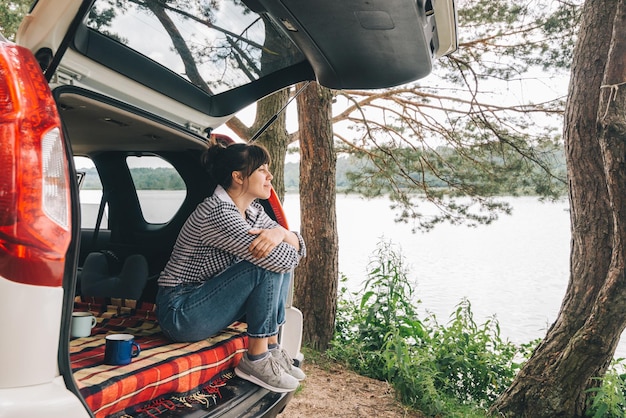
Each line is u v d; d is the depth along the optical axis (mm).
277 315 2645
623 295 4930
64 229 1479
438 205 9109
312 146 6953
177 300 2590
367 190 9789
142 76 2406
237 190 2781
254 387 2502
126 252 3379
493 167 8867
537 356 5500
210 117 2969
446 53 2766
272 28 2422
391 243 7012
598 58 5348
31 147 1438
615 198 4844
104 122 2672
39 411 1391
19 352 1393
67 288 1505
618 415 5004
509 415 5402
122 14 2070
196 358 2371
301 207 7055
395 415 4691
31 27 1619
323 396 4965
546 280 24641
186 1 2119
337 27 2314
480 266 29922
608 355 5129
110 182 3404
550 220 76625
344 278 8133
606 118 4793
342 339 6906
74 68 2078
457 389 5977
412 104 8812
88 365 2139
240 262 2623
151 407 2107
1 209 1396
